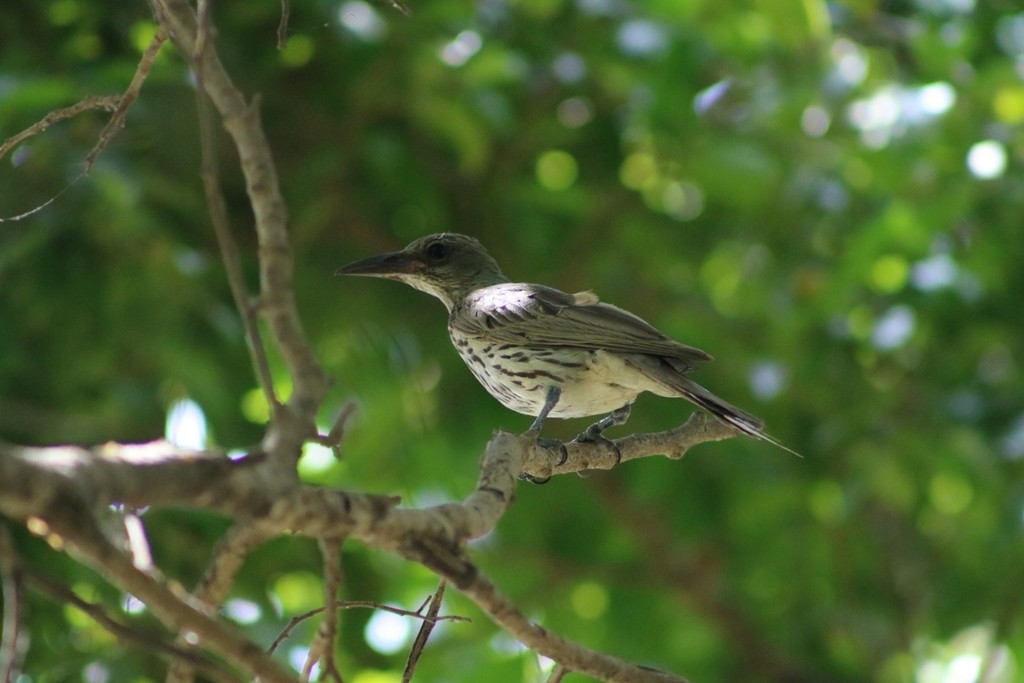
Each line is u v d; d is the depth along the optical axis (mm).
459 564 4953
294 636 11086
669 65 13648
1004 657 16672
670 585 16109
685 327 15141
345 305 14281
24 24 12430
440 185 14609
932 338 14820
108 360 12047
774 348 14727
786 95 14562
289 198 13266
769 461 15023
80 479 3719
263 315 5109
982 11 15828
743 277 16172
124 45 12648
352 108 13602
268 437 4500
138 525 4277
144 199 11914
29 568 4004
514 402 10383
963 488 14898
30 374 11938
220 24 12773
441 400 14750
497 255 15055
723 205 15891
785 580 15969
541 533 16203
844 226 15266
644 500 15703
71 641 11094
